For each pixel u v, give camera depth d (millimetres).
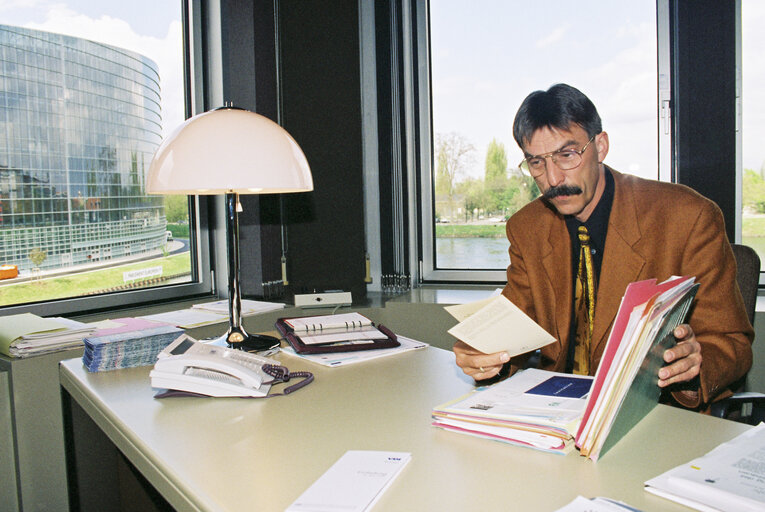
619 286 1383
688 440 885
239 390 1154
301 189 1438
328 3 2504
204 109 2523
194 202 2488
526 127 1340
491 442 905
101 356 1361
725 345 1217
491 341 1104
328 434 952
